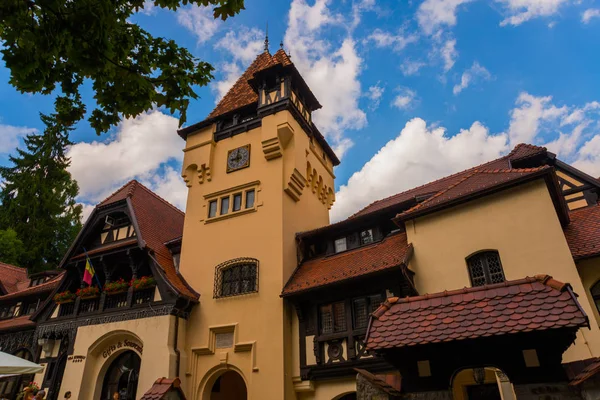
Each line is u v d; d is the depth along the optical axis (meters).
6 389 20.09
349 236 17.61
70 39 6.20
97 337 17.97
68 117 7.67
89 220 21.45
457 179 18.61
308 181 21.34
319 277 15.86
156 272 18.09
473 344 5.20
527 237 12.49
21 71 6.05
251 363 15.57
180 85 7.79
